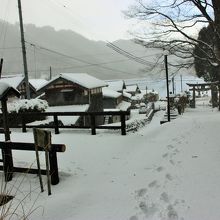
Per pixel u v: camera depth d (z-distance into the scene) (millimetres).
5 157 7078
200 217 4844
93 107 30500
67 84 29891
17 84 29828
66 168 8102
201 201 5422
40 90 30609
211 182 6289
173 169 7488
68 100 30047
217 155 8336
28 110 18906
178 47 17172
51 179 6918
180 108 31875
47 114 12586
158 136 13312
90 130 12992
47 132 6180
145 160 8742
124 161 8742
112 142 10703
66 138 11398
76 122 22359
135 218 5016
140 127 19562
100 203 5805
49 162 7000
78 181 7180
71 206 5730
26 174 7363
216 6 16109
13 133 13172
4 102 6992
